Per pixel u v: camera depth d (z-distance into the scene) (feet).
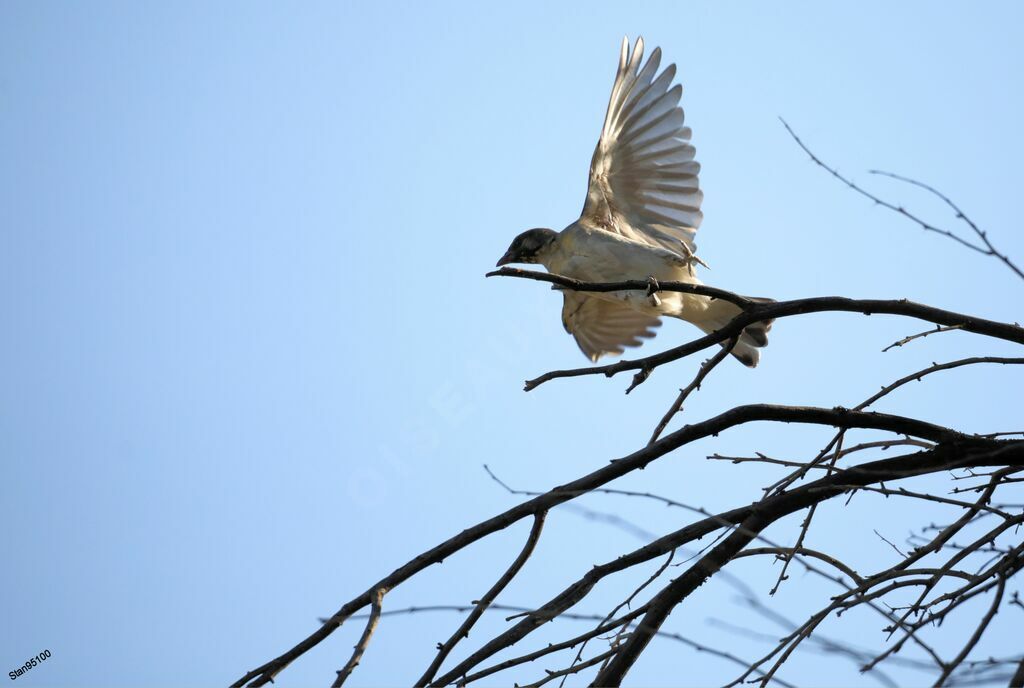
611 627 27.12
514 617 25.71
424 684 26.81
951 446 29.84
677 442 29.78
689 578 27.84
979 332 30.96
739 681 23.34
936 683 20.16
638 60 42.29
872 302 31.68
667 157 43.75
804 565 23.31
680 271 42.29
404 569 27.55
